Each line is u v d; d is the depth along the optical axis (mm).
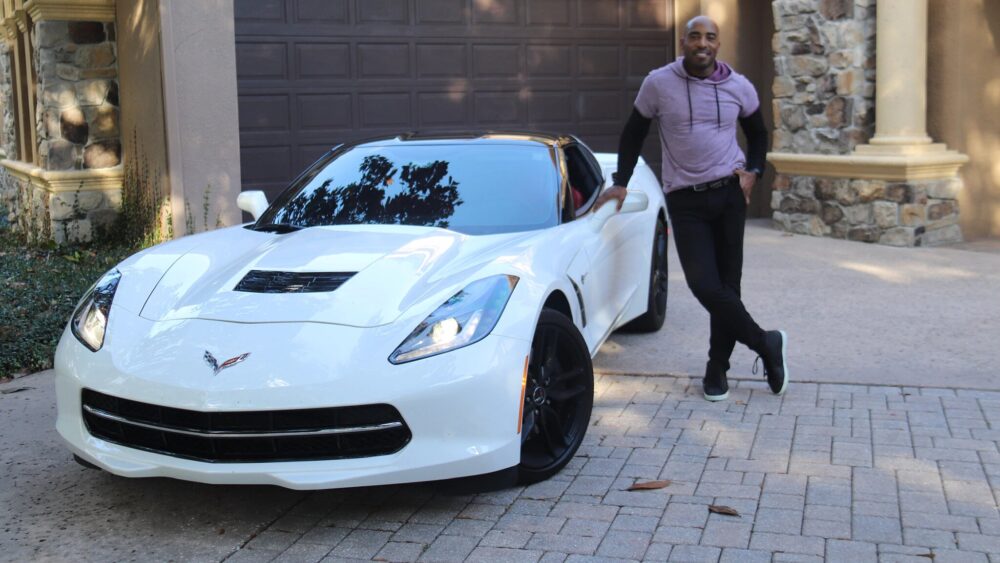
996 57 9102
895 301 6555
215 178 8188
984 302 6457
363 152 4719
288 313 3260
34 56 9773
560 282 3766
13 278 6918
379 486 3590
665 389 4727
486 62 10453
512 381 3256
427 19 10164
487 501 3418
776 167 9969
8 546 3135
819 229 9547
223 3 8055
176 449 3168
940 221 8898
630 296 5109
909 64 8648
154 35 7988
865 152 8961
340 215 4270
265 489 3590
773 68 10828
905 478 3512
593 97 10945
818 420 4195
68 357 3406
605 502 3379
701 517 3227
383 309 3273
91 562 3016
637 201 4473
